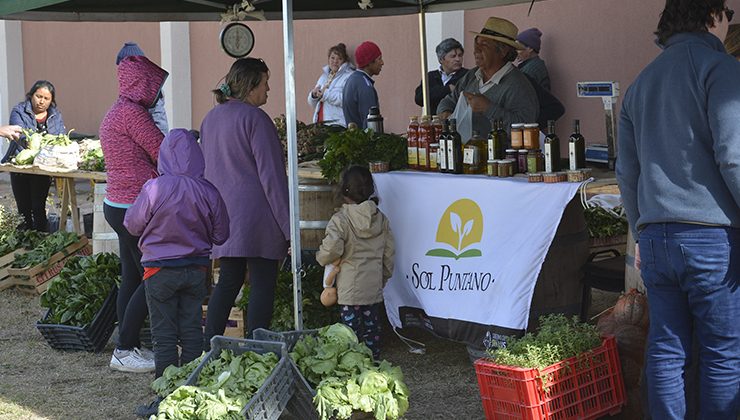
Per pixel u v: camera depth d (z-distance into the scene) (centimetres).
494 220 509
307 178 602
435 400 497
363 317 547
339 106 948
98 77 1427
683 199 343
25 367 578
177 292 474
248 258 518
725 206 340
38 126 905
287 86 482
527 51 888
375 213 533
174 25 1288
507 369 396
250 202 510
